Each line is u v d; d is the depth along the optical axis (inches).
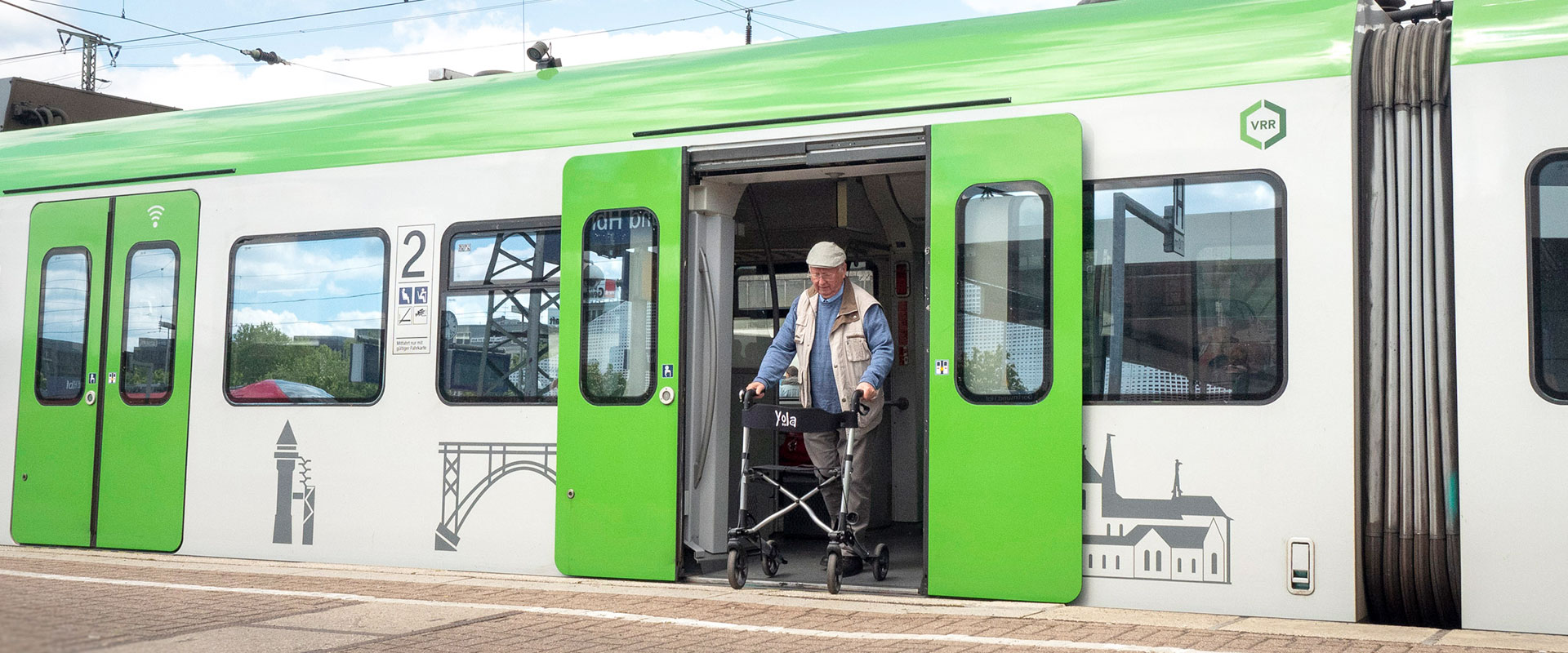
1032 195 245.6
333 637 212.1
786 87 272.5
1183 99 238.2
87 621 221.8
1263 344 229.1
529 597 256.2
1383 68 228.4
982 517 245.1
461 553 297.1
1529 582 211.0
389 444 307.0
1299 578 224.1
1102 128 243.9
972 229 250.1
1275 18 235.6
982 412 246.1
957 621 224.1
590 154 289.3
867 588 261.3
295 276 322.0
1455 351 217.9
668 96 284.8
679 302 277.1
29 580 278.7
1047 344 242.2
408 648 203.9
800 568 295.3
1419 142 223.9
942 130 254.2
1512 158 216.5
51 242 354.9
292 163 325.4
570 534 284.2
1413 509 218.5
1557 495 209.9
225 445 326.0
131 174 345.4
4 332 358.0
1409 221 223.1
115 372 341.4
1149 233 238.8
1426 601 220.1
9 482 352.5
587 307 286.2
